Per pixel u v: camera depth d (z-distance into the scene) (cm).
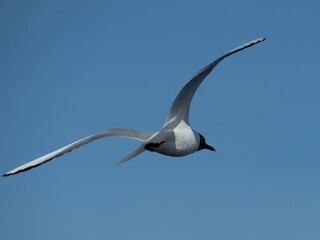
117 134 1095
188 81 1091
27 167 894
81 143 995
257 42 1037
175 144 1202
